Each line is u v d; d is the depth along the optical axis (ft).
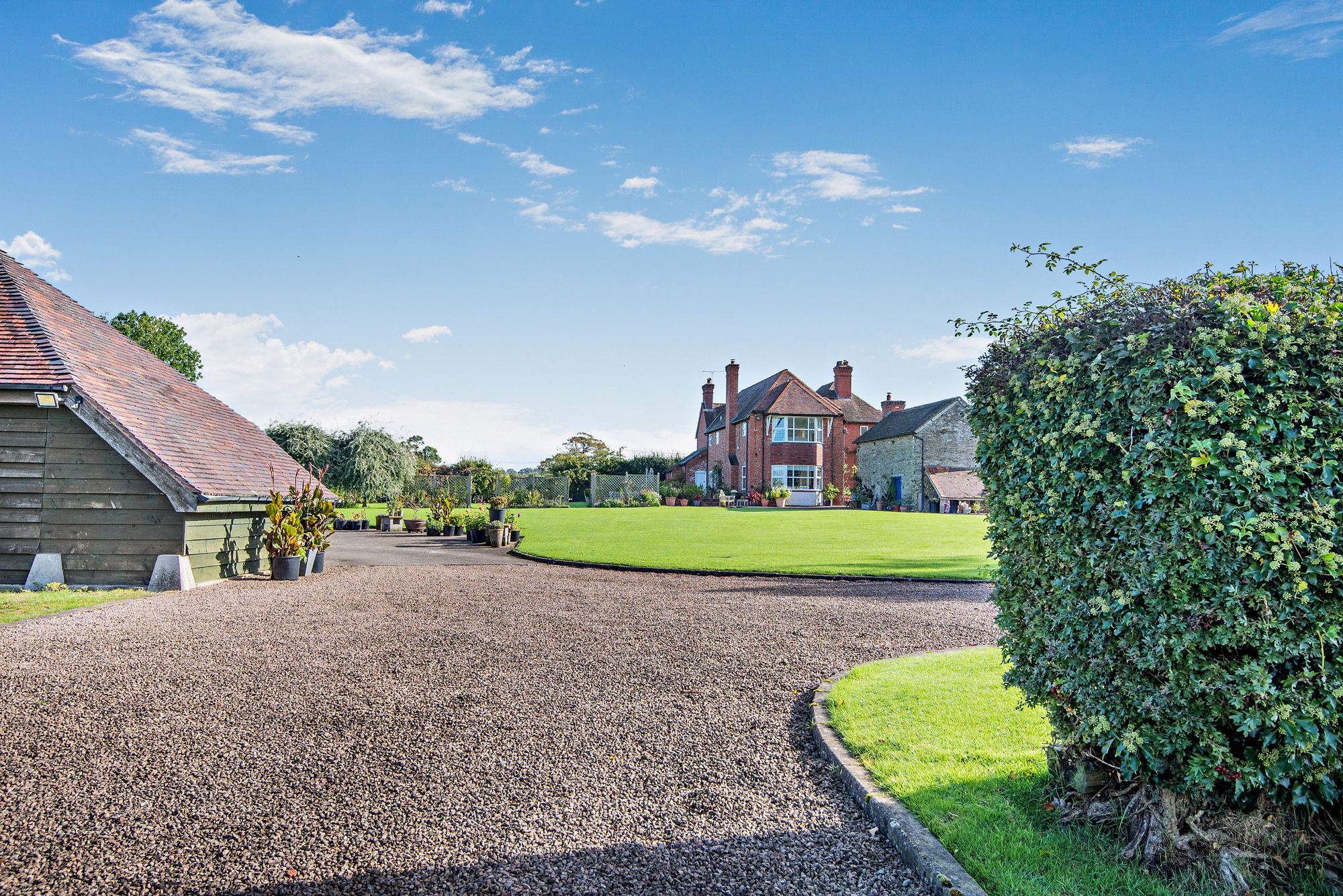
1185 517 10.21
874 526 84.64
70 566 37.37
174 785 14.01
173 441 40.45
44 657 22.75
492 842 12.13
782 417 155.33
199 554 39.45
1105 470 11.53
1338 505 9.67
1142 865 11.05
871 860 11.80
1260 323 9.96
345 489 115.34
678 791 14.17
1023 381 13.04
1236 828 10.66
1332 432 9.73
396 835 12.30
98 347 44.24
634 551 57.31
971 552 56.65
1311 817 10.60
